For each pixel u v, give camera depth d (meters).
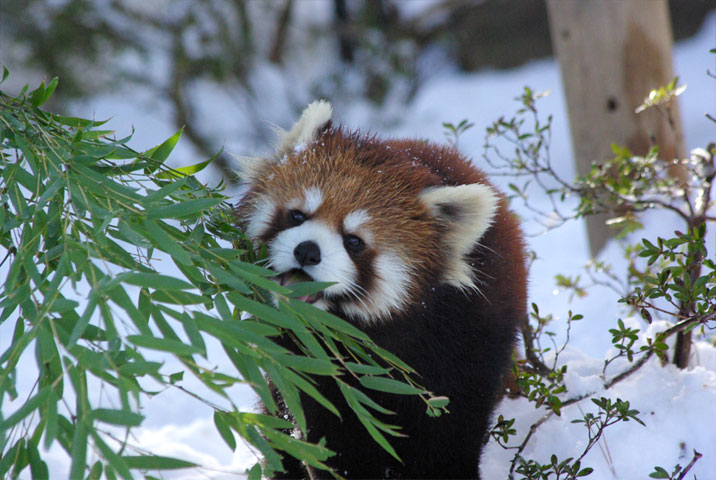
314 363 4.26
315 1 22.05
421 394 5.07
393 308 5.32
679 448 5.57
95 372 3.87
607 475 5.50
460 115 20.77
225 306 4.34
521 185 15.54
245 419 4.15
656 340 5.82
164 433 7.41
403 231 5.37
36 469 3.92
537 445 5.89
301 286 4.69
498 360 5.68
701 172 7.12
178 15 18.53
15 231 4.73
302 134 5.77
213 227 5.14
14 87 18.17
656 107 8.28
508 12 23.28
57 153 4.63
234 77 18.94
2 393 3.65
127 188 4.56
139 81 18.00
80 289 10.22
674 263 7.44
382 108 19.06
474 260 5.59
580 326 8.65
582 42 10.34
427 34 22.44
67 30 17.61
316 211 5.28
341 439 5.83
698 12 22.16
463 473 5.75
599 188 7.79
